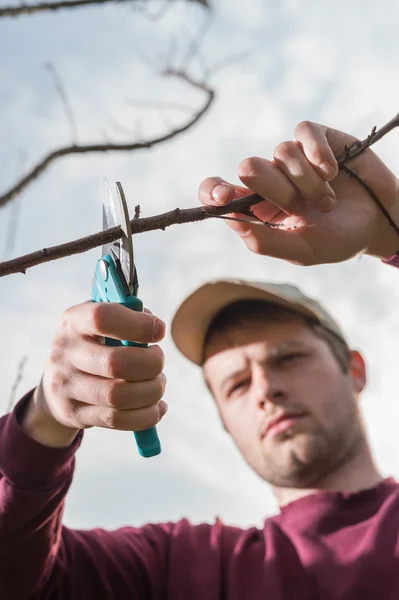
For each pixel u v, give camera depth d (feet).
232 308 7.91
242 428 7.22
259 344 7.44
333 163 4.69
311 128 4.82
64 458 4.88
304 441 6.71
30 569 5.25
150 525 7.15
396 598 5.27
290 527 6.32
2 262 3.66
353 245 5.21
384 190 5.42
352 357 8.23
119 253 3.81
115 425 3.78
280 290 7.95
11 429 4.85
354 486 6.75
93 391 3.77
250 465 7.28
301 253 5.08
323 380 7.11
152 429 3.86
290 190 4.79
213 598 5.93
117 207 3.69
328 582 5.59
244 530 6.89
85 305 3.87
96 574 5.99
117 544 6.53
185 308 8.15
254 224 5.05
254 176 4.68
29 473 4.80
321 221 5.10
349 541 5.92
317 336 7.53
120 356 3.65
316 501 6.42
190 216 4.16
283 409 6.89
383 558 5.56
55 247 3.71
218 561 6.32
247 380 7.40
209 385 8.21
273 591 5.67
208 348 7.98
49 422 4.75
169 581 6.20
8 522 4.93
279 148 4.83
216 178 4.50
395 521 5.89
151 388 3.75
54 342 4.03
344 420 6.97
